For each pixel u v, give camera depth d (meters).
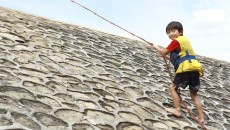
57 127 3.69
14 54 5.81
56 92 4.71
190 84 5.02
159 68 9.05
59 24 10.27
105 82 6.04
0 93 4.02
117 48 9.69
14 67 5.16
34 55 6.17
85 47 8.31
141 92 6.19
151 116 5.10
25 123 3.52
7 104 3.80
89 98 4.94
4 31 7.12
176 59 4.90
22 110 3.78
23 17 9.36
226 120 6.24
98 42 9.53
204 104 6.88
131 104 5.33
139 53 10.13
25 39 7.04
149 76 7.78
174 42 4.87
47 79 5.12
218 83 9.50
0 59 5.30
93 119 4.23
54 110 4.09
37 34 7.86
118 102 5.20
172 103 6.15
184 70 4.77
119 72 7.15
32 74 5.12
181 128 5.02
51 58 6.38
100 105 4.80
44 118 3.79
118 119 4.50
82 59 7.09
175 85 5.12
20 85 4.49
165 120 5.13
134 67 8.13
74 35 9.27
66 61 6.52
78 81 5.57
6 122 3.40
